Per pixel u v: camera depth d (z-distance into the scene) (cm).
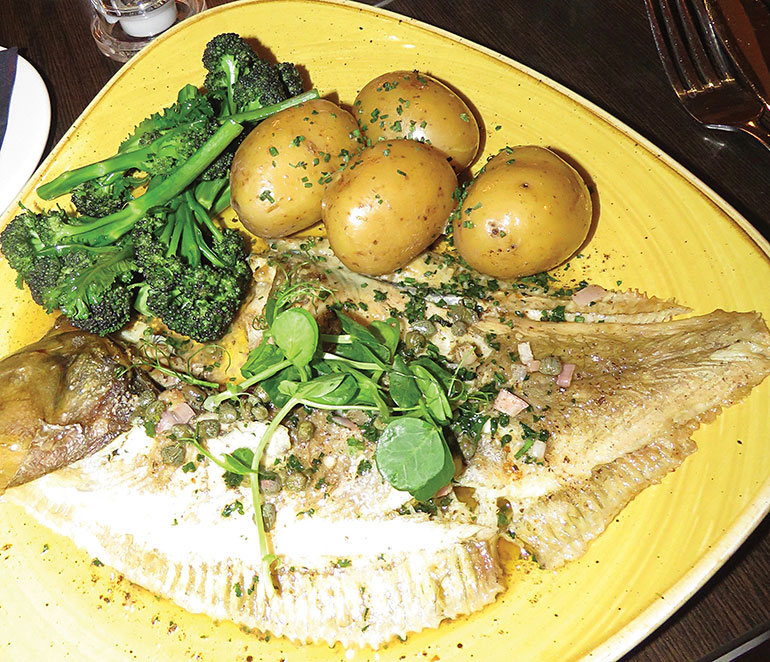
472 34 37
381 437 23
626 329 28
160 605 26
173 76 34
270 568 25
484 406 26
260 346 27
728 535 23
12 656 25
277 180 27
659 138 33
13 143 33
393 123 28
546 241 26
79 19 39
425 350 28
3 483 26
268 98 30
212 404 26
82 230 29
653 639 24
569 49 36
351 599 25
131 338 30
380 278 29
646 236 29
